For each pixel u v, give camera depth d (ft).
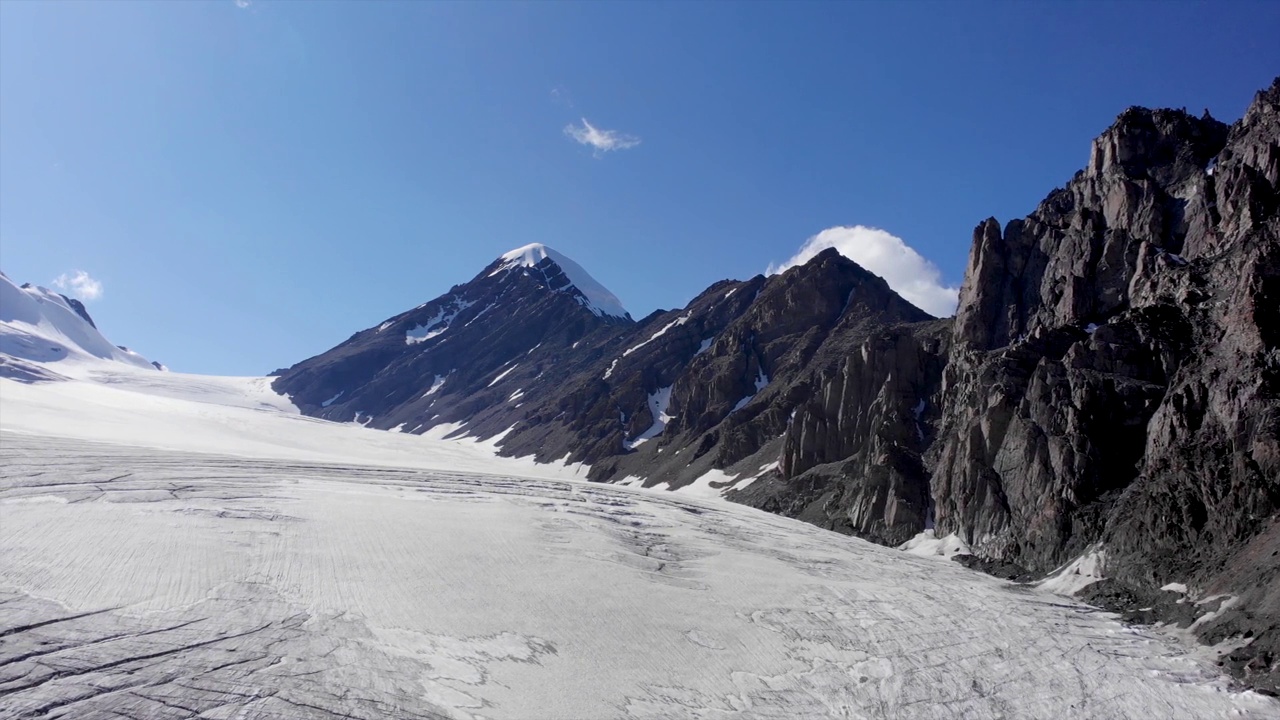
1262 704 114.42
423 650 115.14
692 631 135.33
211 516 159.74
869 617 151.02
